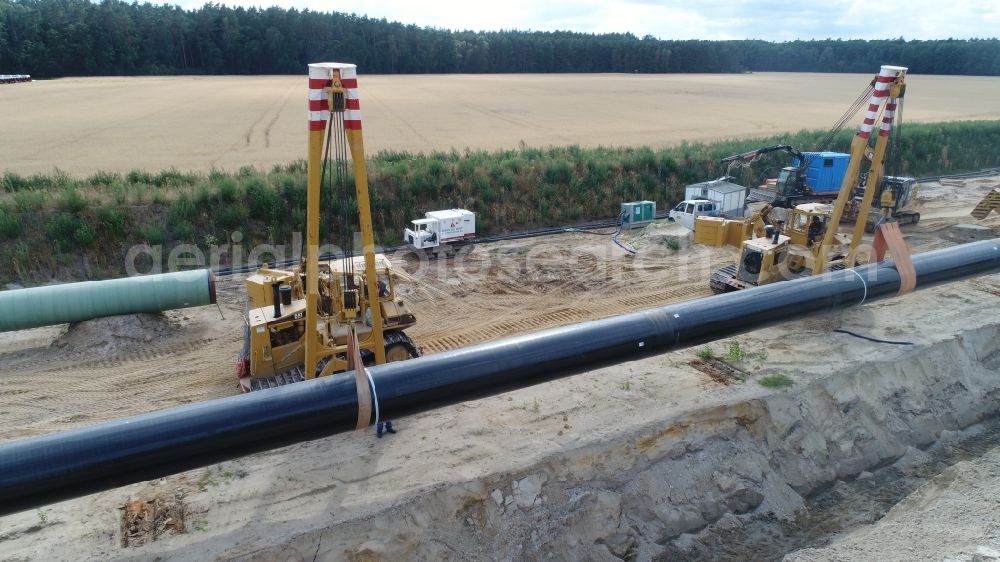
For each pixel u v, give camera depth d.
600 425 13.02
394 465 12.02
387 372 10.52
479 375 10.96
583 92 100.25
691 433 13.08
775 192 36.44
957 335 16.89
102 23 107.00
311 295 12.99
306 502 11.05
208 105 72.00
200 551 9.97
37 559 10.00
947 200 37.75
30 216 24.34
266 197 27.78
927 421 15.20
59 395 16.03
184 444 9.12
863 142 18.44
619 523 11.86
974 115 74.12
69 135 51.44
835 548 10.45
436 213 27.59
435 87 102.94
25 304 18.03
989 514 10.48
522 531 11.28
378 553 10.38
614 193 35.06
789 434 13.76
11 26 98.44
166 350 18.66
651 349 12.61
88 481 8.70
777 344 16.88
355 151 12.13
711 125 65.44
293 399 9.84
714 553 11.84
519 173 34.22
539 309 21.72
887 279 15.48
